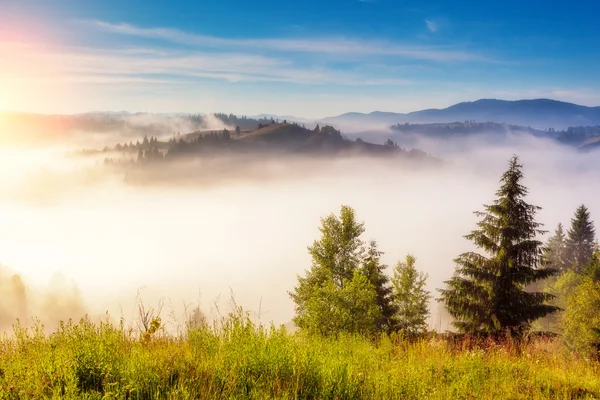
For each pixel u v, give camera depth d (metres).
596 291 26.84
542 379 6.32
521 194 18.80
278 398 4.27
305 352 5.51
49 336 5.27
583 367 7.48
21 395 3.94
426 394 5.24
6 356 4.83
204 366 4.87
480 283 18.80
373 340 9.32
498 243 19.02
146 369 4.62
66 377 4.12
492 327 17.72
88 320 5.46
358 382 5.09
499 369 6.70
